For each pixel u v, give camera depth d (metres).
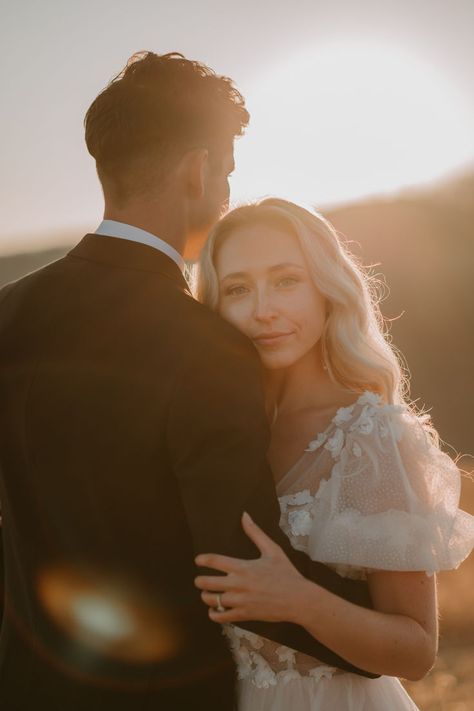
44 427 1.90
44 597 1.97
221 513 1.74
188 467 1.77
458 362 37.78
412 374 37.66
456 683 6.32
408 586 1.94
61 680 1.95
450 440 31.23
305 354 2.25
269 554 1.75
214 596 1.73
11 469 1.99
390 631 1.86
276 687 2.06
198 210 2.13
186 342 1.83
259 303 2.14
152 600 1.87
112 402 1.84
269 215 2.18
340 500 1.98
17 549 2.03
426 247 48.28
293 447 2.18
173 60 2.07
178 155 2.02
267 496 1.80
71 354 1.89
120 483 1.84
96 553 1.87
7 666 2.09
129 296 1.91
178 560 1.88
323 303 2.25
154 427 1.80
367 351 2.22
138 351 1.84
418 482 2.01
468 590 10.88
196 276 2.29
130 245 1.98
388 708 2.13
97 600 1.88
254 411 1.81
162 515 1.85
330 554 1.93
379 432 2.01
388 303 43.78
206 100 2.06
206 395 1.79
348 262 2.24
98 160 2.03
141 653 1.88
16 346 1.95
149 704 1.89
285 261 2.15
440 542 1.95
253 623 1.82
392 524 1.92
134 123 1.98
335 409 2.17
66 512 1.89
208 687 1.98
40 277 2.03
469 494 12.57
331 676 2.07
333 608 1.79
